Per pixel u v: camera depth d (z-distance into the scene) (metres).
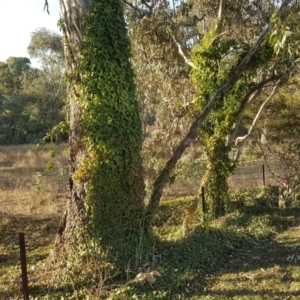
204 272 7.34
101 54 7.38
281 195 12.24
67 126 8.13
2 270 7.86
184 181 15.95
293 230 10.11
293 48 7.99
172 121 13.54
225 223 10.55
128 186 7.72
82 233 7.44
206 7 13.37
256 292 6.41
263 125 15.66
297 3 8.91
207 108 8.80
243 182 16.30
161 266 7.22
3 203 13.44
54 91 44.88
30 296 6.55
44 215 12.19
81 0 7.45
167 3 12.63
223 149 11.32
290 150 13.12
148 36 12.74
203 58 10.70
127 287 6.46
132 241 7.62
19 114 45.66
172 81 13.51
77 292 6.47
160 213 11.79
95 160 7.39
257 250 8.61
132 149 7.73
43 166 23.41
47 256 8.77
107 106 7.42
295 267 7.44
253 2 12.38
